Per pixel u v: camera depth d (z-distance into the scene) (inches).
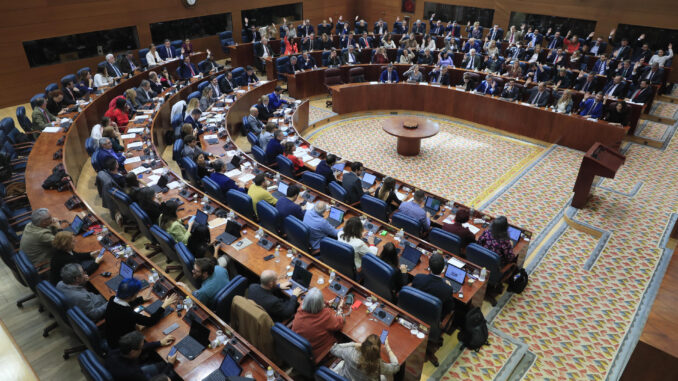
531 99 490.0
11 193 285.0
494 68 581.6
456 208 291.4
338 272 216.5
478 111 523.8
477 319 219.1
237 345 171.9
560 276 279.0
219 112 450.9
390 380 168.4
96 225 247.0
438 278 199.2
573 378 209.8
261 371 163.2
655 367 98.0
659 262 290.2
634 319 244.8
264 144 388.2
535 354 222.7
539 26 725.9
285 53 664.4
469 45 662.5
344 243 216.8
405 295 190.2
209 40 706.8
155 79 498.6
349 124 532.7
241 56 647.1
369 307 195.3
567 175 409.1
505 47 666.2
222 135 396.8
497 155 451.5
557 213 349.7
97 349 167.8
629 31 642.8
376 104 565.6
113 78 495.8
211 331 179.5
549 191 382.0
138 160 334.3
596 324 241.3
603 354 222.8
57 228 232.1
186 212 271.7
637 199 364.8
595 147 349.4
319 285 211.2
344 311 194.5
